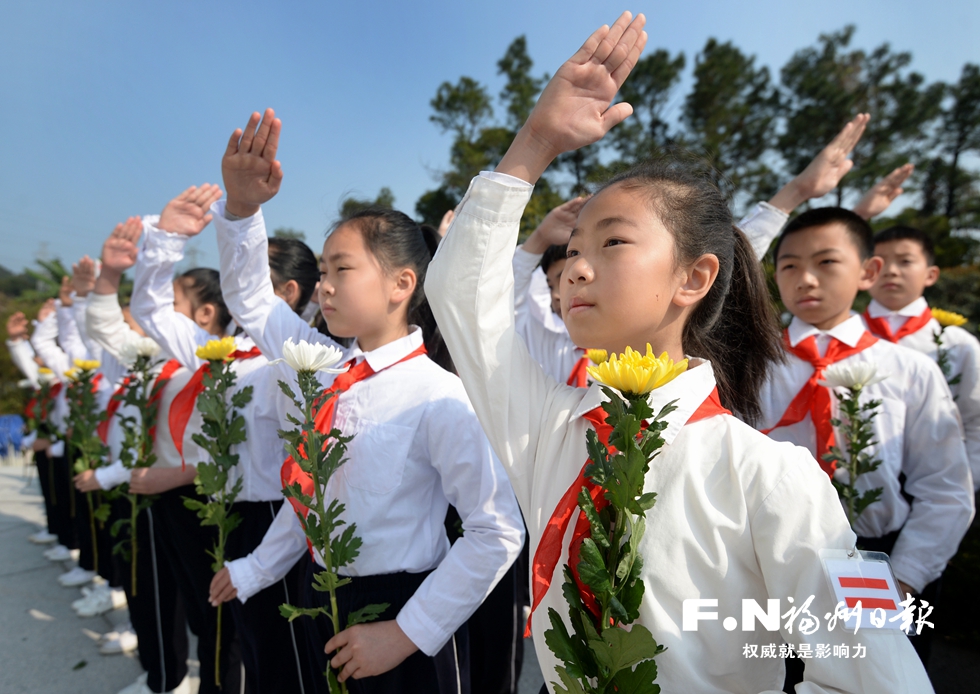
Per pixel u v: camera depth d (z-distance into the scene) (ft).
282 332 6.79
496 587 7.86
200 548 8.39
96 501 12.78
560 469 3.77
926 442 7.02
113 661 11.25
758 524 3.22
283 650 7.13
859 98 60.44
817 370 7.11
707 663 3.28
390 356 5.92
